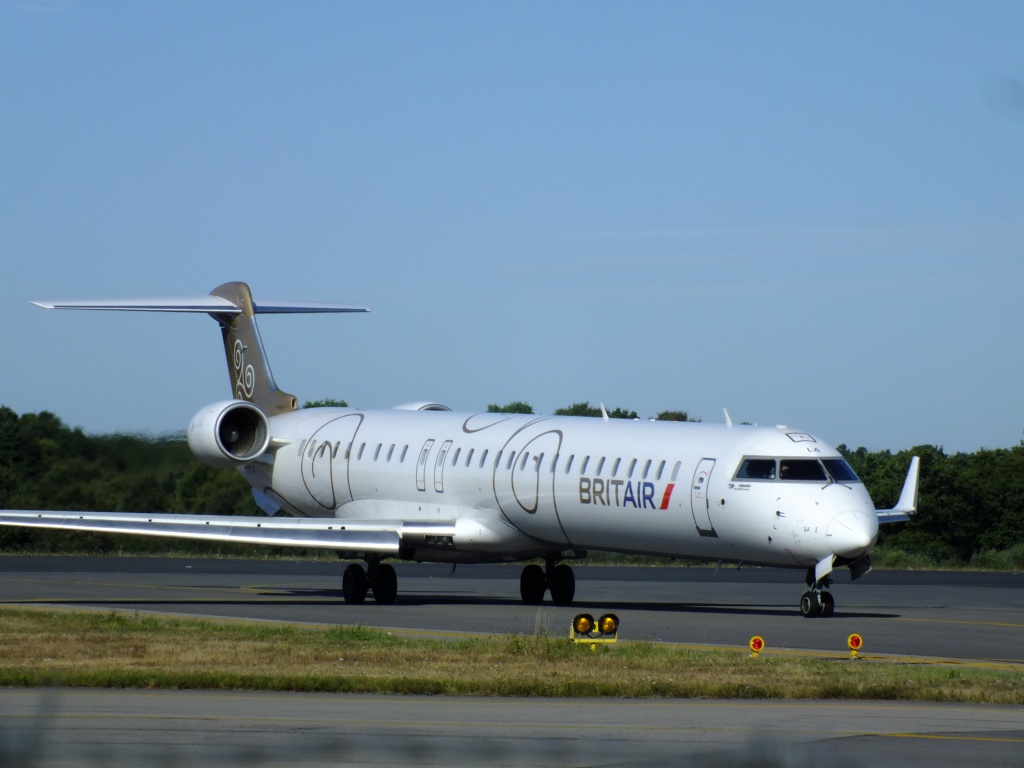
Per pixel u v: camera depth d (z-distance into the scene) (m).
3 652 65.75
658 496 99.00
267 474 135.38
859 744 43.47
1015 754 42.12
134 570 163.12
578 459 105.06
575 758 40.88
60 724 45.44
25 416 194.12
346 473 125.06
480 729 45.31
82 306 125.56
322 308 141.50
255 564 186.25
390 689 54.03
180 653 65.62
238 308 138.75
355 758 40.44
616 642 70.62
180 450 197.88
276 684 54.38
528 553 112.69
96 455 195.38
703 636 80.38
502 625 88.44
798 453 95.00
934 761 40.94
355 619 93.00
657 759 40.81
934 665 65.44
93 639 72.50
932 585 152.12
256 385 139.00
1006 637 82.75
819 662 63.66
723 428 100.06
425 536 110.31
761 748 42.66
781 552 93.75
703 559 100.88
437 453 116.81
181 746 41.91
